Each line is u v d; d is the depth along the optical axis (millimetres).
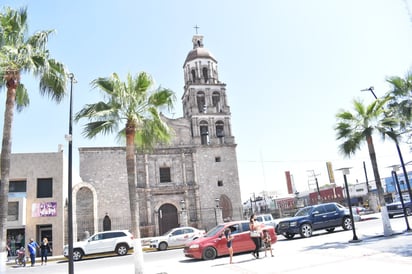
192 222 42438
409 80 20234
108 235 26656
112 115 14719
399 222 27844
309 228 24453
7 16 14695
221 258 17484
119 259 23672
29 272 19984
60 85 15383
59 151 31000
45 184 30188
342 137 20578
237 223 18469
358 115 20594
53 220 29219
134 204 14312
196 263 16594
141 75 15570
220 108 47531
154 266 17375
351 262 11961
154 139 16234
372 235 19812
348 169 18922
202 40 50500
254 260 15211
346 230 25891
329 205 26016
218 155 45469
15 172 29438
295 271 11406
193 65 48188
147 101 15797
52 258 27078
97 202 40344
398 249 13578
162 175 43938
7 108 14078
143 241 34312
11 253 28141
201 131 46875
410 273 9234
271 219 28828
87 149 42062
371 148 20125
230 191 44500
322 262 12648
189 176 44156
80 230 36156
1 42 14422
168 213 42812
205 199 43594
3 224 12961
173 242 29234
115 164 42250
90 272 17672
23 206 28500
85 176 41125
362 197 67188
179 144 45156
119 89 14906
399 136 20141
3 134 13773
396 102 20703
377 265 10875
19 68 14453
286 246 19703
